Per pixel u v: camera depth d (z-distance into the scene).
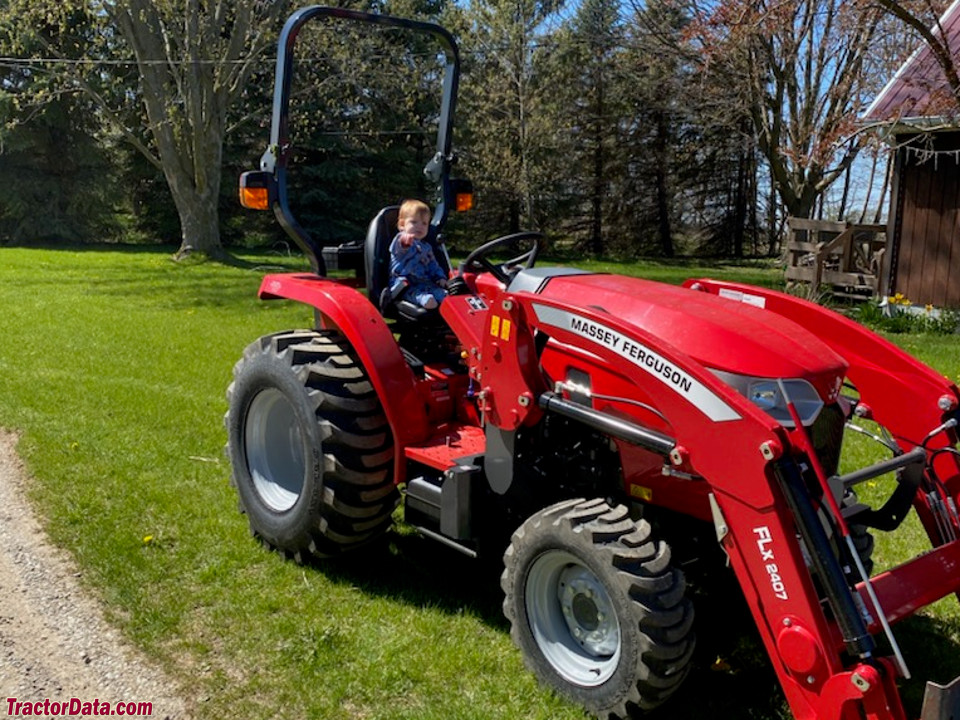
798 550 2.71
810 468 2.89
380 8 26.94
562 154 30.86
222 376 8.17
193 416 6.72
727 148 31.45
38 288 14.10
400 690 3.31
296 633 3.66
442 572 4.29
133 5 18.70
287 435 4.51
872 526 3.44
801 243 14.67
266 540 4.41
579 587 3.23
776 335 3.24
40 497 5.00
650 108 30.69
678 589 2.95
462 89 29.16
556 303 3.28
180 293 14.02
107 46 26.69
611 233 33.66
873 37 14.70
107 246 26.58
